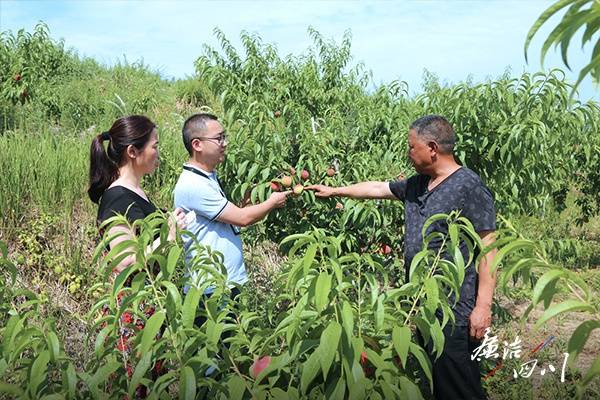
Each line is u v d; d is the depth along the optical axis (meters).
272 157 4.06
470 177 2.81
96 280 5.05
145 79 14.77
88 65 14.82
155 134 3.06
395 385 1.56
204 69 7.07
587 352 4.87
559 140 4.82
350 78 8.53
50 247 5.61
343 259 1.71
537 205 5.09
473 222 2.76
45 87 10.84
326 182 4.29
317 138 4.52
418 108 5.14
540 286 1.27
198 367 1.62
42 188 6.04
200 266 1.85
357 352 1.50
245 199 4.11
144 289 1.70
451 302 2.70
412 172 4.75
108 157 3.00
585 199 9.41
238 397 1.53
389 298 1.71
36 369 1.45
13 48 11.84
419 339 2.77
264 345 1.72
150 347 1.57
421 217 2.96
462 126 4.33
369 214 4.07
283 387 1.68
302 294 1.81
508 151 4.22
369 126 5.42
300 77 8.11
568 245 4.52
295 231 4.38
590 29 1.08
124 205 2.81
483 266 2.72
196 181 3.09
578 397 1.22
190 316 1.60
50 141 7.34
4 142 6.81
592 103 4.59
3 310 1.70
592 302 1.28
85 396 1.66
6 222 5.65
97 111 10.78
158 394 1.51
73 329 4.32
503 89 4.30
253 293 4.44
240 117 5.13
